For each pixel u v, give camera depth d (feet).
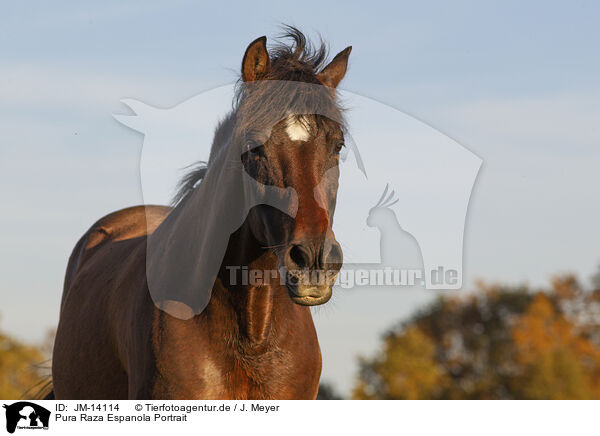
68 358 16.66
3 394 68.80
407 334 128.47
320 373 14.73
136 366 13.85
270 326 13.33
